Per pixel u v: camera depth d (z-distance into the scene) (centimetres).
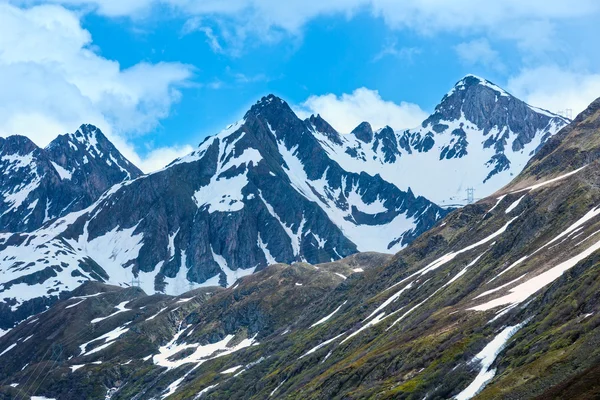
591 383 10062
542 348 13200
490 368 14488
